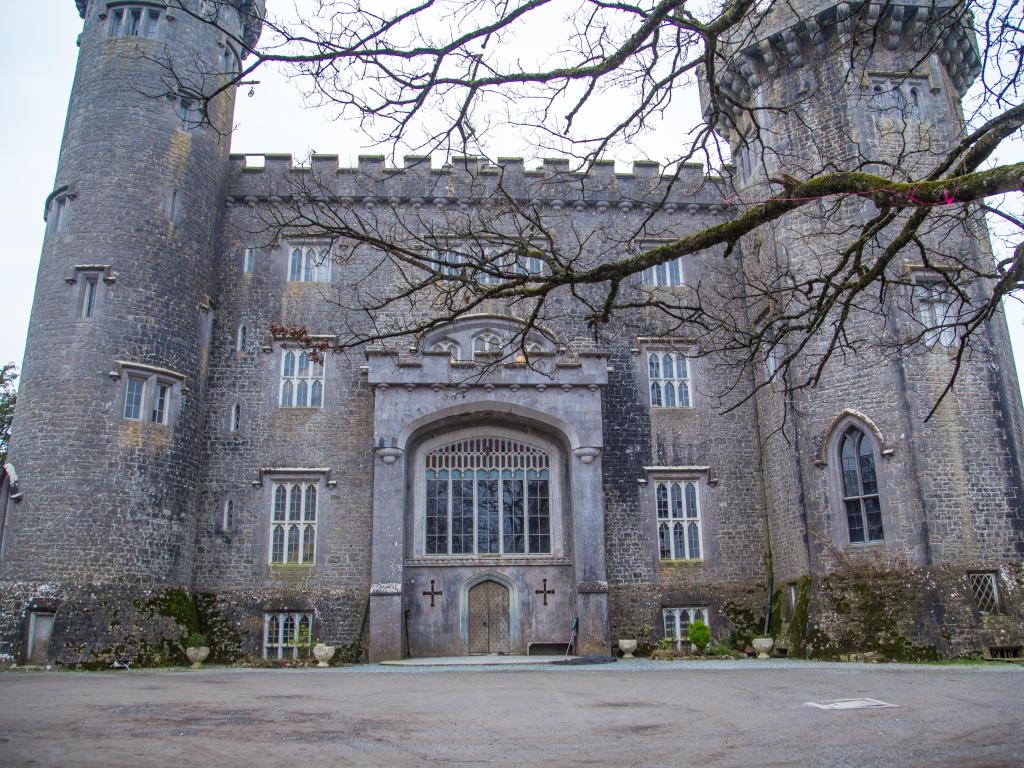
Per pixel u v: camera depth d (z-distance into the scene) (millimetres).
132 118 23344
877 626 19453
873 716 10148
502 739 8836
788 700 11781
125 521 20797
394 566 21797
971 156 7172
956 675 14930
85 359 21312
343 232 8281
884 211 7672
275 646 22484
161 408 22312
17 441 21125
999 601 19422
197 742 8430
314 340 23844
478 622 23016
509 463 24109
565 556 23391
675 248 7777
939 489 19969
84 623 19594
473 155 8930
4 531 20594
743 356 24750
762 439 24641
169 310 22734
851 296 8484
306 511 23609
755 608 23578
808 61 23422
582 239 26031
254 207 25688
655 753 8062
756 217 7512
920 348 20672
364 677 16609
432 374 22891
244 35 26422
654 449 24703
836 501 21156
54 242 22562
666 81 8336
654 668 18172
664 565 23828
